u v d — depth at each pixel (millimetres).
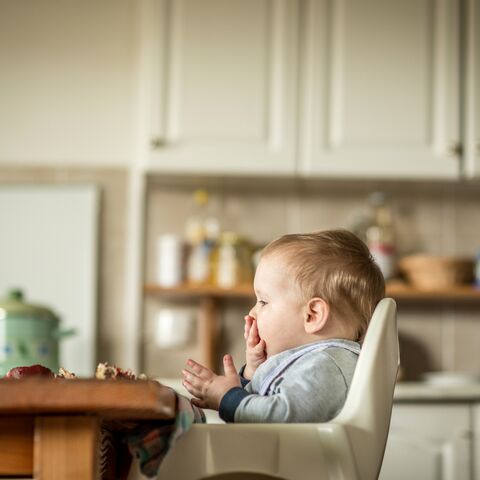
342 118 2840
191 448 859
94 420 754
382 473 2596
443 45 2875
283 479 881
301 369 1014
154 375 3031
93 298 3049
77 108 3141
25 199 3102
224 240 2992
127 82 3156
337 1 2883
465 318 3125
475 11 2889
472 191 3170
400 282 3061
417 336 3107
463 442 2615
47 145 3123
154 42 2836
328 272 1146
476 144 2838
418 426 2617
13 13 3172
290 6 2867
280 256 1172
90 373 3012
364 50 2863
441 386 2707
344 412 932
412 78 2857
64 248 3080
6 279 3066
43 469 748
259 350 1165
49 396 707
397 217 3154
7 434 772
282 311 1148
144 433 830
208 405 1026
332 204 3141
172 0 2855
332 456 876
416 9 2887
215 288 2920
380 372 940
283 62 2852
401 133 2838
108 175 3109
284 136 2824
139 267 3062
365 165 2822
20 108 3137
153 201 3105
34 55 3158
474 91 2861
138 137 3129
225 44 2848
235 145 2814
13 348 2326
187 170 2811
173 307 3066
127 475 870
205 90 2826
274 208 3131
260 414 962
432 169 2832
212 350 3016
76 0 3184
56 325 2439
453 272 2949
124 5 3186
